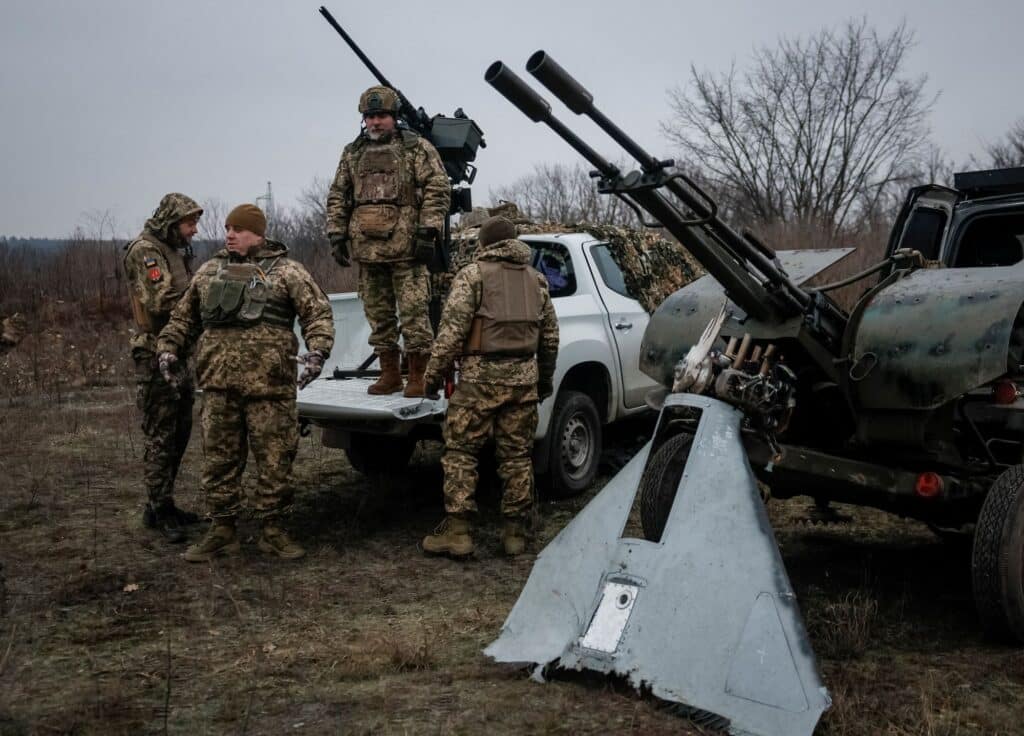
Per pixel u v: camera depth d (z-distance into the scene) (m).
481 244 4.95
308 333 4.68
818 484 4.05
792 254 4.55
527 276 4.94
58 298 14.98
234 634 3.84
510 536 5.02
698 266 7.65
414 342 5.39
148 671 3.44
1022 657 3.65
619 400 6.45
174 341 4.79
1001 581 3.66
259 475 4.81
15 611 4.03
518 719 3.06
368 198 5.37
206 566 4.70
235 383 4.65
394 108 5.37
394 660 3.52
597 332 6.24
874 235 18.05
